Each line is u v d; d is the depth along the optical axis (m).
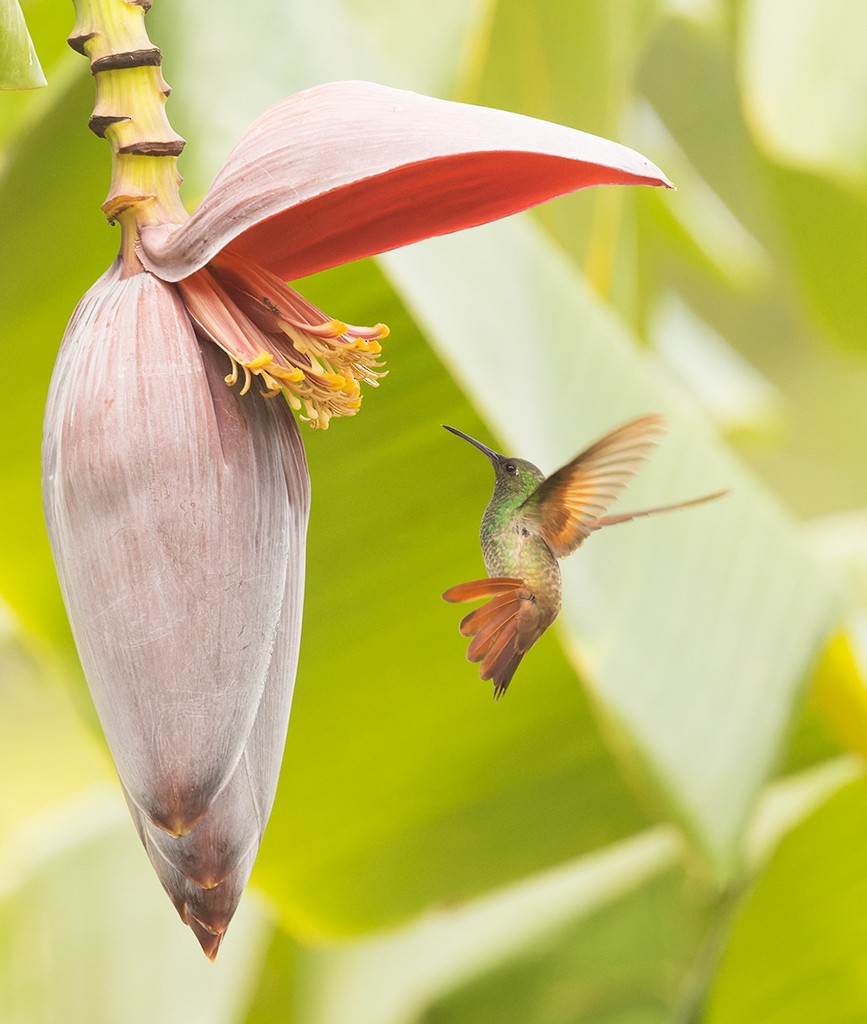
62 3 1.94
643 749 1.80
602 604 1.84
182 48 1.84
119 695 1.43
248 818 1.45
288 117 1.45
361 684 2.07
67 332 1.47
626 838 2.22
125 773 1.44
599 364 1.90
